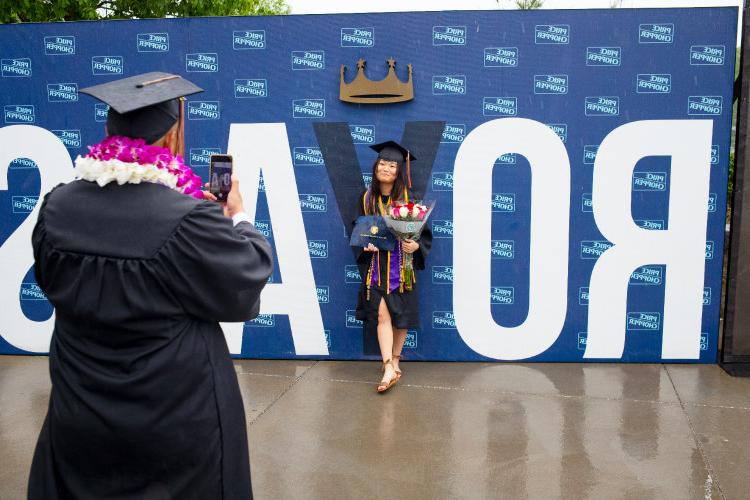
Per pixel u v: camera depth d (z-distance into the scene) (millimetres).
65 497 1812
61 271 1714
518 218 4746
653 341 4797
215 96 4781
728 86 4539
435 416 3912
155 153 1736
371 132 4746
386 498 2986
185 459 1738
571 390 4305
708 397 4168
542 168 4688
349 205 4812
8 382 4508
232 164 2104
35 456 1882
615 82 4594
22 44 4809
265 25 4695
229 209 2035
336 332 4953
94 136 4871
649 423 3783
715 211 4652
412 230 4148
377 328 4699
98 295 1663
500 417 3889
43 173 4922
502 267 4801
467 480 3143
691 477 3154
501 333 4859
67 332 1762
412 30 4633
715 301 4730
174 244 1674
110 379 1687
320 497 2996
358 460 3357
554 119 4652
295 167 4812
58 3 8930
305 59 4711
